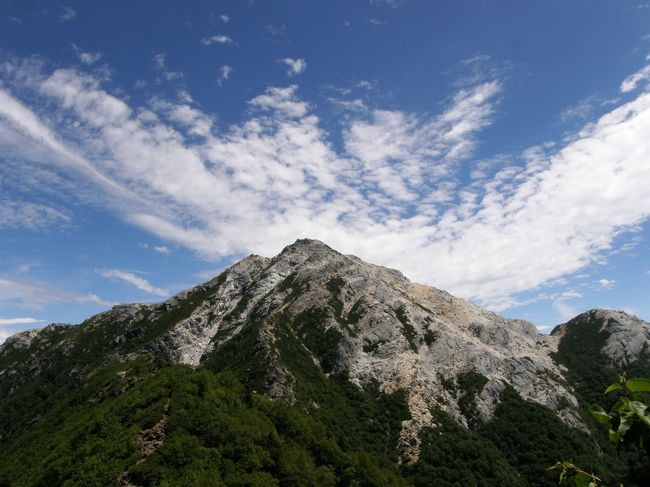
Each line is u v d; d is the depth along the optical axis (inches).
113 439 2647.6
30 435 3964.1
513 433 5300.2
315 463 3649.1
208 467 2509.8
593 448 5290.4
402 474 4505.4
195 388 3228.3
